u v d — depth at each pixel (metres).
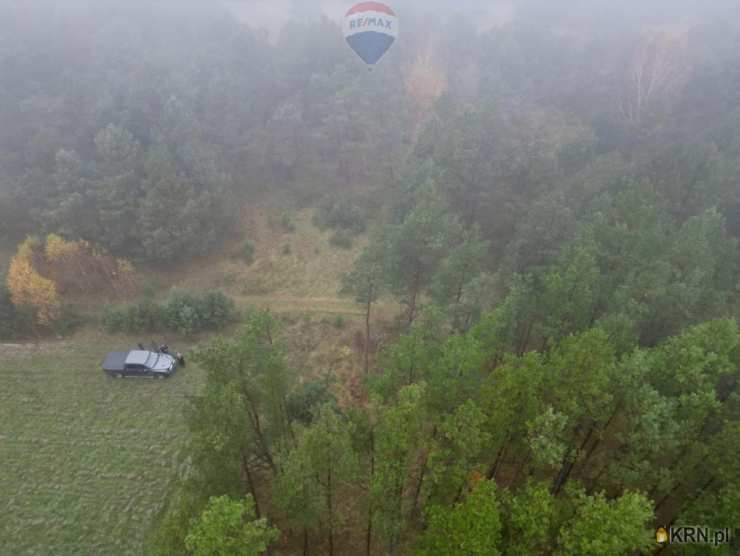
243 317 50.16
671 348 25.94
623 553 19.69
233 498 23.45
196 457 23.25
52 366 44.38
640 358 24.09
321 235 61.06
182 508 21.91
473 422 22.08
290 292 53.62
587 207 47.03
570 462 26.08
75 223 52.94
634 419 23.58
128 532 31.97
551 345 32.28
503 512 21.61
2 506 33.50
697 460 22.97
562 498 26.86
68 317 48.97
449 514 20.70
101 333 48.22
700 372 24.14
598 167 54.16
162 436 37.97
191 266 57.38
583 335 25.30
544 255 42.31
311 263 57.22
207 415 23.59
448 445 24.81
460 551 19.23
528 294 36.19
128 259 55.09
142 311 48.00
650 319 33.22
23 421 39.22
